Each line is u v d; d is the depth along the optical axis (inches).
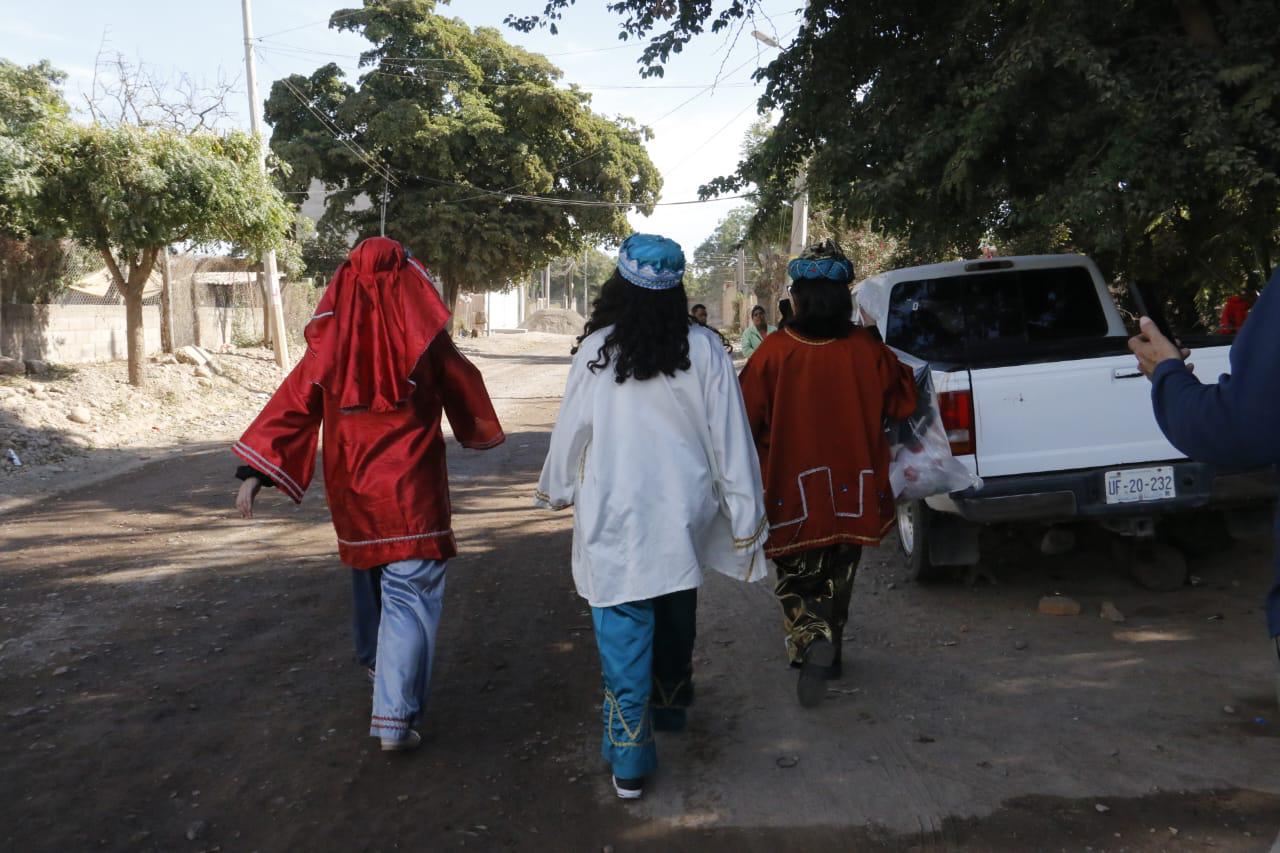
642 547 134.3
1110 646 192.9
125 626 218.2
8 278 657.0
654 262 134.0
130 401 606.9
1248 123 234.8
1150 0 267.0
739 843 127.8
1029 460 207.5
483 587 250.1
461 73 1427.2
